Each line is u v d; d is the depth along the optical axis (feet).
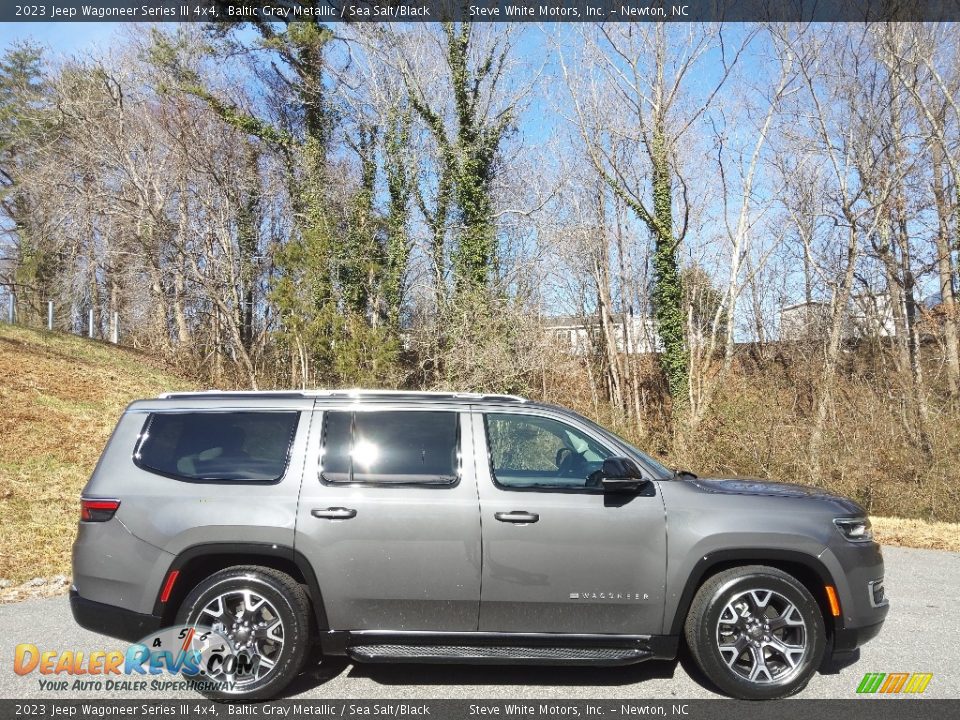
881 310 79.00
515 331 60.70
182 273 76.33
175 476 15.33
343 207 74.38
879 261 70.28
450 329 62.75
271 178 80.84
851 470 46.60
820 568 14.92
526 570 14.82
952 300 68.54
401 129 81.00
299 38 73.15
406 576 14.83
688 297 83.41
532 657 14.65
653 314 83.82
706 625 14.67
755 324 87.10
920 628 19.45
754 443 48.65
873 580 15.26
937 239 68.74
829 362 59.21
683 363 70.74
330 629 14.85
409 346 71.15
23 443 45.44
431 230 81.97
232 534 14.78
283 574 14.97
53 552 28.04
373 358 56.75
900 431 50.24
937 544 32.09
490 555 14.83
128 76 79.10
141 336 95.09
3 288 105.70
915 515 43.27
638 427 59.62
